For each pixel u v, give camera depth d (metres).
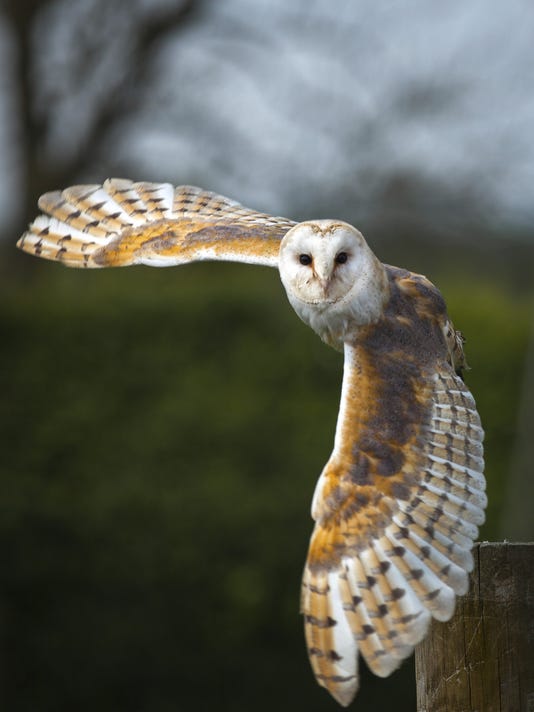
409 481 5.21
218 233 6.48
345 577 5.15
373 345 5.71
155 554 14.50
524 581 5.27
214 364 15.68
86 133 24.78
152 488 14.77
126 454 15.05
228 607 14.34
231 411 15.17
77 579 14.55
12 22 24.33
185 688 14.31
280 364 15.54
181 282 17.03
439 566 5.09
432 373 5.55
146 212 6.89
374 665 5.04
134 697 14.35
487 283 18.42
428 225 21.22
